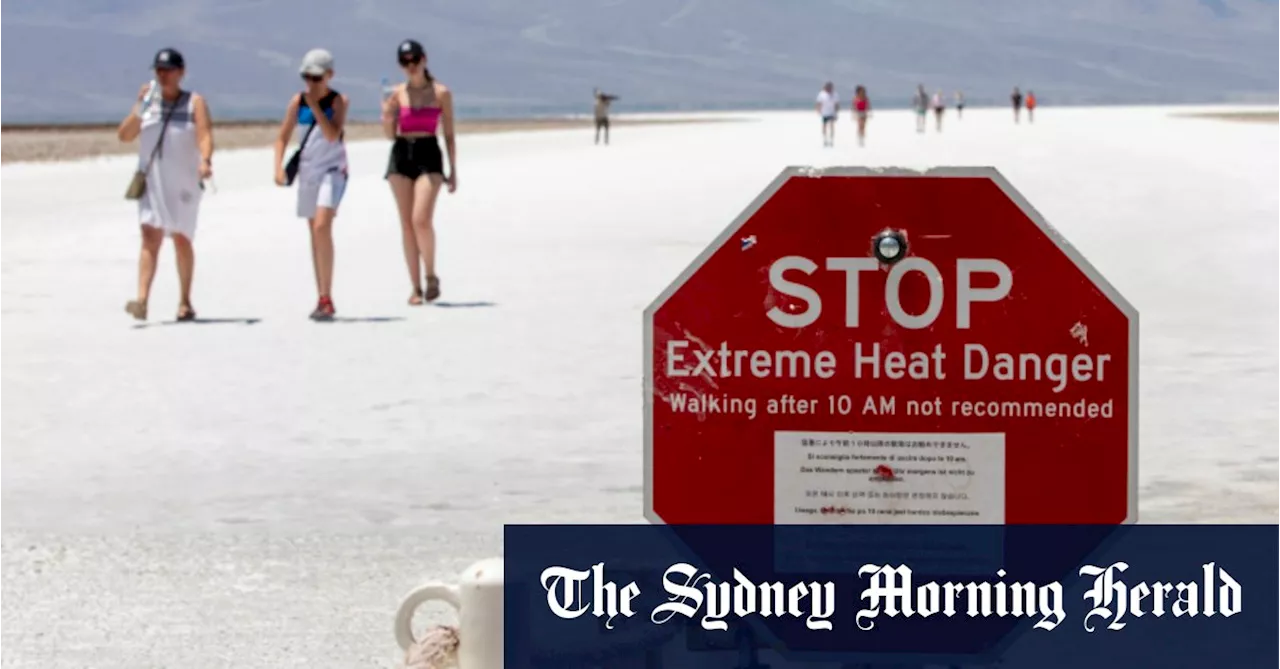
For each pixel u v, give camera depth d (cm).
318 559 719
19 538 757
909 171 402
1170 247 2000
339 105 1477
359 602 655
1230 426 975
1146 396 1073
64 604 658
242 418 1044
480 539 744
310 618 637
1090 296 400
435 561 709
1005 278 401
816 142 6109
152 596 667
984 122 9456
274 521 787
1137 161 4053
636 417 1027
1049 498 405
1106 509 403
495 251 2095
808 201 403
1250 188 3030
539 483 855
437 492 838
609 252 2059
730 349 407
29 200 3197
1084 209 2591
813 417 407
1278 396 1066
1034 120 9650
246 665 584
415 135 1573
